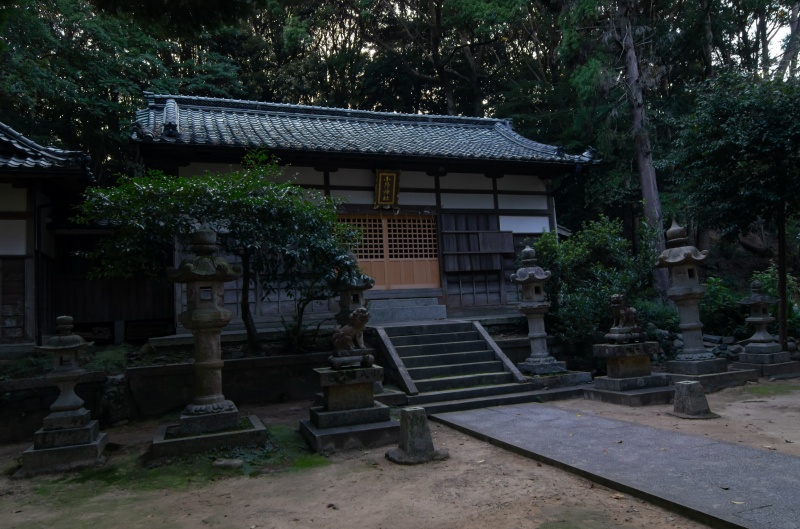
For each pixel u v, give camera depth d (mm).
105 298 12328
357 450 6535
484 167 14445
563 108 20266
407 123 17250
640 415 7695
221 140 11680
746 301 11539
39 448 6289
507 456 5977
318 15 23016
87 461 6328
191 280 6918
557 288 12062
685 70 20234
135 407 8820
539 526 4012
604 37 15211
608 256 12703
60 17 18094
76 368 6703
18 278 10047
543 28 21453
